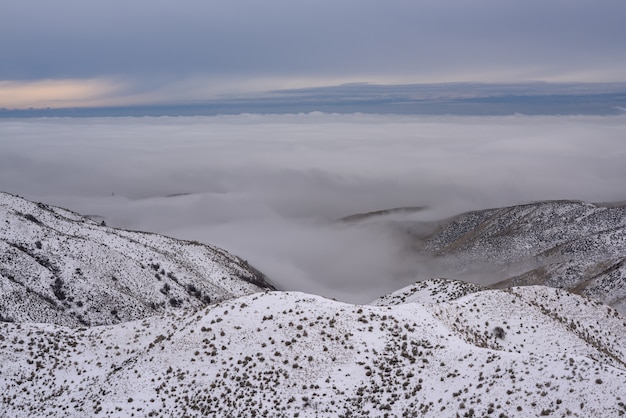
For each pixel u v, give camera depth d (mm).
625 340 40562
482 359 27672
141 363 32125
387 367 29406
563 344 36281
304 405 27141
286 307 34562
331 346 30922
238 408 27391
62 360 35125
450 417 23703
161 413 28016
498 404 23172
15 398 31750
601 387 21844
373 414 25953
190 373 30266
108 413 28281
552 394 22516
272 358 30234
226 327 33156
